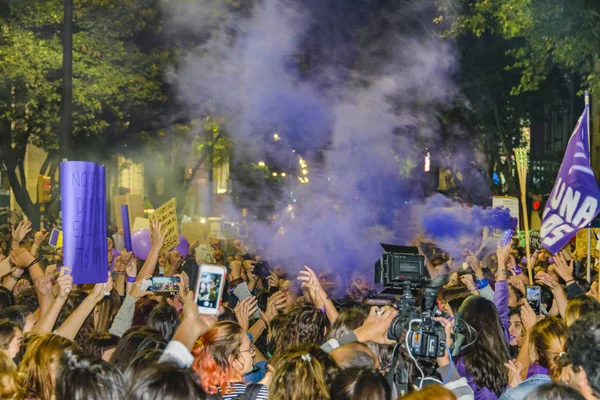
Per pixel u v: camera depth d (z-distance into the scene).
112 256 10.16
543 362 5.39
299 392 4.27
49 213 31.14
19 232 8.70
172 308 6.92
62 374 4.24
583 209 9.41
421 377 4.87
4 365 4.45
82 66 26.67
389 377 4.96
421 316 4.88
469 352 5.73
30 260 8.54
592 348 3.93
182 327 4.01
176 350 3.94
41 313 7.23
